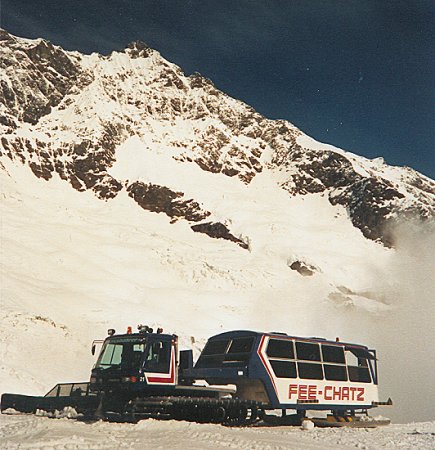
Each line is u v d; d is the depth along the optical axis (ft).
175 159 606.96
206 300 274.57
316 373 64.03
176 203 504.43
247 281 339.77
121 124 607.37
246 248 453.99
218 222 483.51
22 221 335.88
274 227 488.85
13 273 215.72
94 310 192.24
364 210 550.77
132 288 259.60
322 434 52.65
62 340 140.05
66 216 390.21
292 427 60.75
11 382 93.91
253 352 59.31
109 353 59.00
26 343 127.65
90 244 335.47
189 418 54.70
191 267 338.13
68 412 61.16
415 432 56.75
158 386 56.44
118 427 46.65
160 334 58.29
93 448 33.94
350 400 67.36
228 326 230.27
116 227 394.73
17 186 426.92
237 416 56.70
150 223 467.11
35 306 168.14
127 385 55.83
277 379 59.77
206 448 35.96
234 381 61.41
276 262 412.57
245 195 579.89
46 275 240.73
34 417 58.70
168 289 285.02
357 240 508.12
